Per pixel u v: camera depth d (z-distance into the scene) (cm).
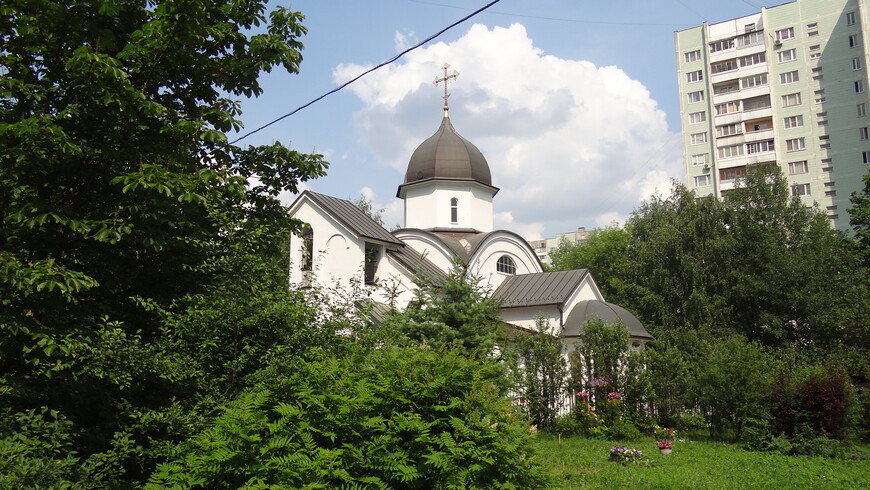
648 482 1209
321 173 1037
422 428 652
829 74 5669
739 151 5912
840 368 1911
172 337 825
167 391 834
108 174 809
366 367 738
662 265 3703
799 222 3625
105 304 816
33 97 773
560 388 2061
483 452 672
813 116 5694
